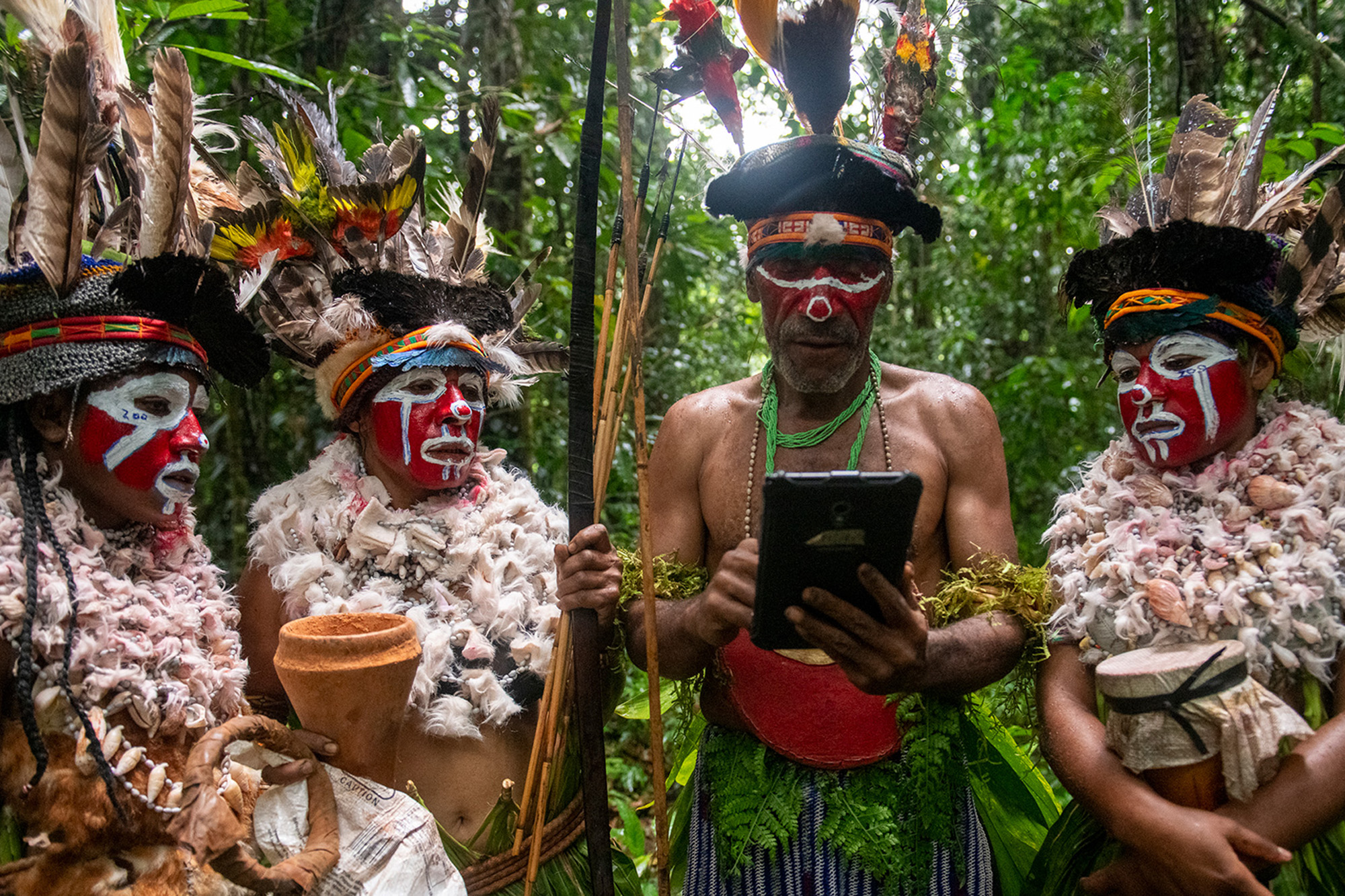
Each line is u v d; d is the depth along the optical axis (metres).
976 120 4.62
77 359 1.64
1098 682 1.80
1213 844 1.65
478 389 2.26
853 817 2.01
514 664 2.17
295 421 4.15
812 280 2.01
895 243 2.17
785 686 2.06
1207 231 1.86
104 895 1.57
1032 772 2.35
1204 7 3.42
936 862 2.04
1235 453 1.94
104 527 1.75
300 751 1.71
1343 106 3.97
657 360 5.60
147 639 1.66
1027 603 1.99
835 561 1.58
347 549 2.16
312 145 2.30
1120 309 1.94
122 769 1.58
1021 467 5.75
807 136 2.01
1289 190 2.02
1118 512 1.97
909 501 1.51
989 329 6.98
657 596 2.10
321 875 1.63
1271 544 1.82
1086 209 5.12
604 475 1.98
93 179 1.84
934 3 2.41
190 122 1.73
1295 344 1.98
